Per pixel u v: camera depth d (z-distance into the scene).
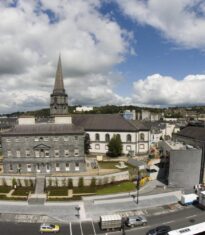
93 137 101.12
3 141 72.62
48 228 45.91
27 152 72.81
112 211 54.19
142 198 60.22
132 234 45.09
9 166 73.25
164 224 48.34
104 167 78.31
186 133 93.88
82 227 47.94
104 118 104.00
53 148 72.69
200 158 67.50
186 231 41.12
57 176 67.62
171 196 61.47
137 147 97.44
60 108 104.06
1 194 62.66
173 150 67.75
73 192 63.59
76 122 106.50
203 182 67.50
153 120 166.50
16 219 50.94
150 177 73.81
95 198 60.22
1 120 168.88
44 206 56.53
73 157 73.06
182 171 67.69
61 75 104.31
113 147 91.62
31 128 74.38
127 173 71.94
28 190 64.31
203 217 50.84
